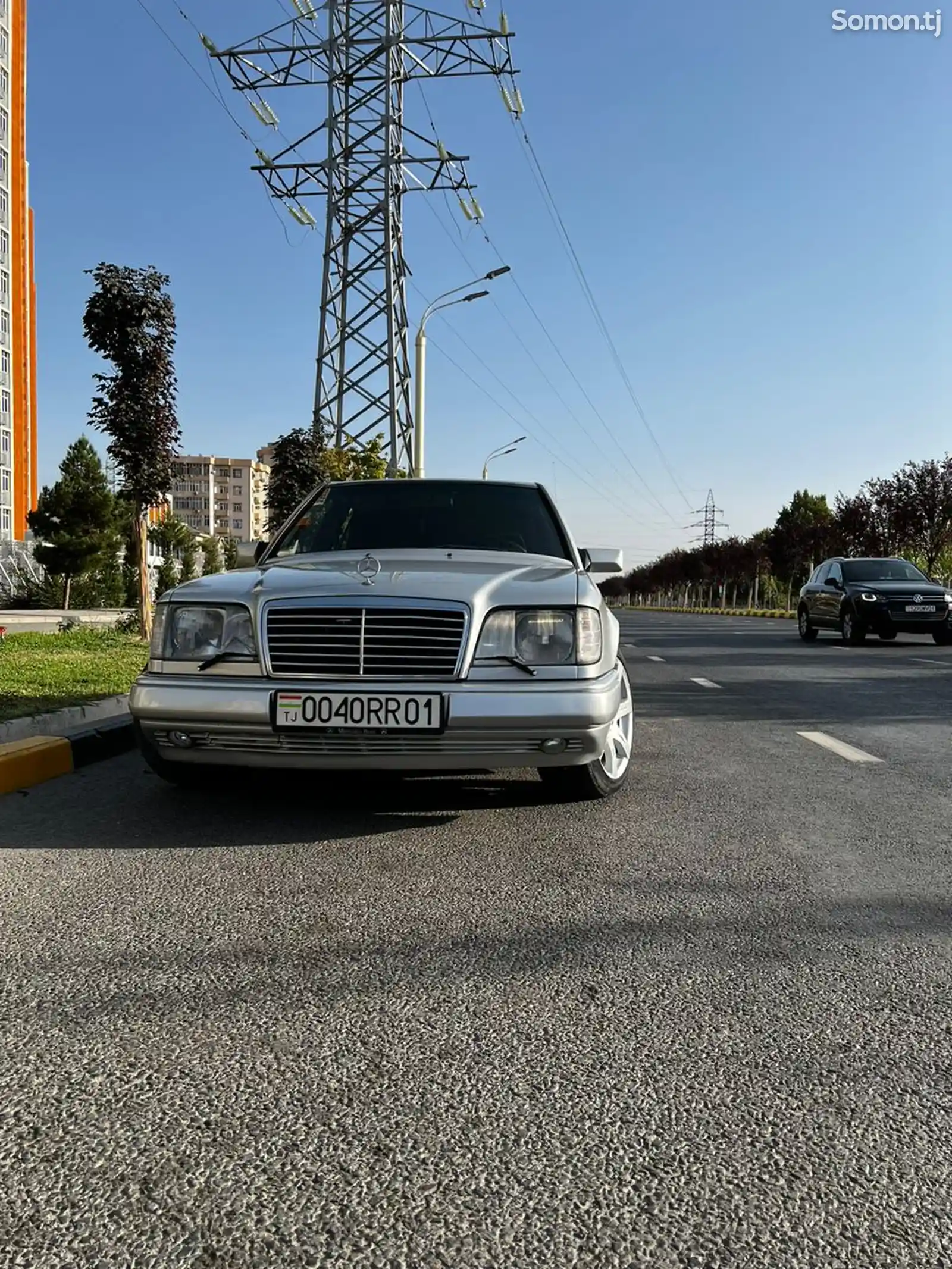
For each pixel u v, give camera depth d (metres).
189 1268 1.56
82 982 2.65
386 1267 1.56
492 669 4.09
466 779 5.35
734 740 6.94
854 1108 2.04
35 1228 1.65
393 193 29.78
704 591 83.94
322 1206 1.71
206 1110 2.02
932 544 33.31
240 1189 1.75
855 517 36.34
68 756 5.57
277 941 2.97
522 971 2.75
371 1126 1.96
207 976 2.70
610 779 4.82
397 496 6.03
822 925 3.13
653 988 2.64
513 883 3.55
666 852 3.97
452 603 4.09
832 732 7.31
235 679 4.14
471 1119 1.99
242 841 4.11
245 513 155.12
